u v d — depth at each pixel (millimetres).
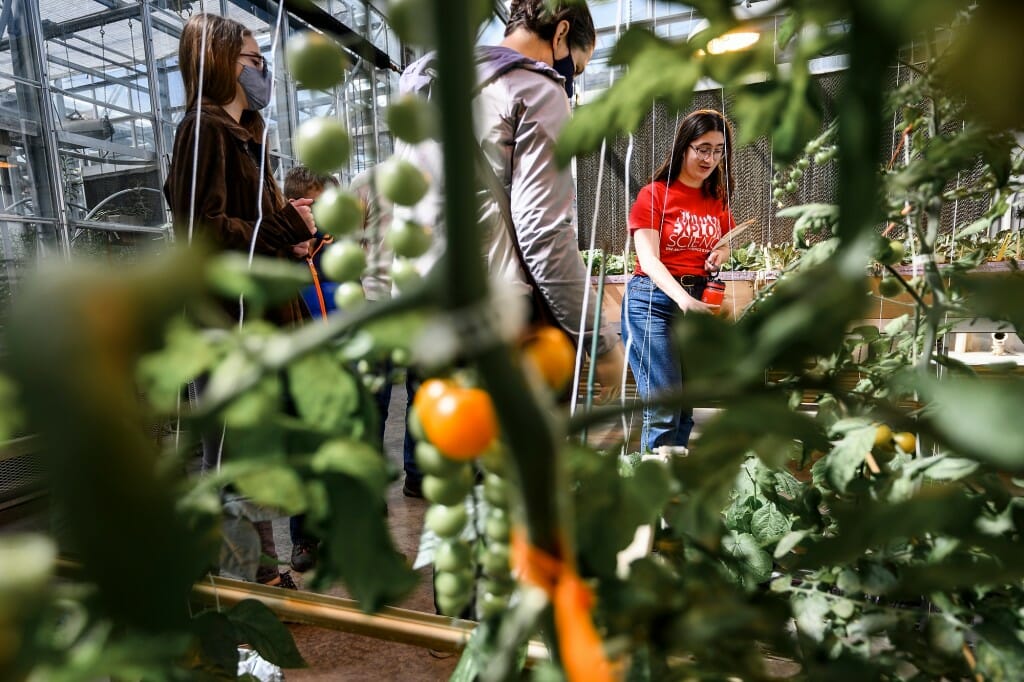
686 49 248
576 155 283
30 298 101
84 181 5816
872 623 449
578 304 1090
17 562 161
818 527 608
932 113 469
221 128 1266
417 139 258
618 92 262
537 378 174
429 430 195
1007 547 230
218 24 1257
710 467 256
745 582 539
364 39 287
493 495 313
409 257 280
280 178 3916
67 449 101
